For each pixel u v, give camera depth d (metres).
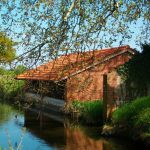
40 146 18.69
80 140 19.98
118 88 22.67
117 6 8.30
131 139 18.80
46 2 8.07
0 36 9.05
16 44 8.44
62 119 26.95
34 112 30.58
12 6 8.74
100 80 30.42
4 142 19.12
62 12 8.00
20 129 23.19
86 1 8.08
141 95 23.23
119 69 22.89
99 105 24.09
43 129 23.28
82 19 7.91
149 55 23.23
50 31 7.93
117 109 21.44
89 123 23.75
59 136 21.14
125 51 28.14
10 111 31.61
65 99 29.58
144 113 18.62
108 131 20.39
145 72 23.23
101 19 8.17
